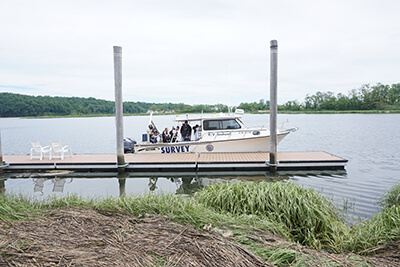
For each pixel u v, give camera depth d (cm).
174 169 1105
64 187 914
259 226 440
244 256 328
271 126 1032
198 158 1177
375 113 10081
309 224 485
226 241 359
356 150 1775
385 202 680
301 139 2523
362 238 430
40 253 324
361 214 613
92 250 335
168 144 1352
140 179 1009
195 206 497
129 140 1540
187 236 381
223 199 558
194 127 1395
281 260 328
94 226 418
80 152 2136
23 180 1003
